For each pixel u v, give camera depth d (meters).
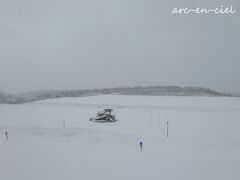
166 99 94.44
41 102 86.69
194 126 39.59
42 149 24.41
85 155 21.97
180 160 20.77
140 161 20.33
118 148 25.33
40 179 16.12
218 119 46.97
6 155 22.03
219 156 22.28
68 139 30.62
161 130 36.28
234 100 92.56
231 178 16.83
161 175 17.25
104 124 41.72
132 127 38.88
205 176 17.16
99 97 100.50
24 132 34.94
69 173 17.39
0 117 49.88
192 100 91.38
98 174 17.22
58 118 48.28
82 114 54.44
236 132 34.78
